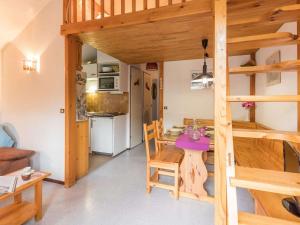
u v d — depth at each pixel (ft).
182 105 15.14
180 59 14.51
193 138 8.13
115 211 6.98
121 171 11.02
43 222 6.27
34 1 8.97
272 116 9.41
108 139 14.24
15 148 9.78
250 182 3.26
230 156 3.62
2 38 10.09
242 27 8.25
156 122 9.64
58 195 8.09
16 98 10.36
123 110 16.34
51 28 9.21
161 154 9.06
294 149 4.50
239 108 13.50
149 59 14.43
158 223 6.35
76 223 6.27
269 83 9.74
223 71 3.80
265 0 5.98
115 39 9.60
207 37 9.37
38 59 9.59
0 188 5.35
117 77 14.69
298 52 6.12
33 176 6.31
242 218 3.33
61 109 9.14
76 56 9.62
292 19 4.72
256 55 12.26
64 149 9.09
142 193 8.36
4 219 5.65
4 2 8.67
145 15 7.39
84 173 10.32
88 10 9.91
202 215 6.81
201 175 7.93
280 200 4.65
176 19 7.22
